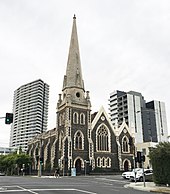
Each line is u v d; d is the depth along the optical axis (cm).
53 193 1964
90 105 7606
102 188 2541
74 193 1986
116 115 15100
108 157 7462
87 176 5981
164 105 15550
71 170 6494
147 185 3109
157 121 14925
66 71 8044
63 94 7812
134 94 14988
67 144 6856
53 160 7356
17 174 8525
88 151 7106
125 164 7756
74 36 8412
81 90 7719
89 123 7419
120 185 3203
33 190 2191
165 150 2977
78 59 8125
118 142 7750
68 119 7112
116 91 15575
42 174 7356
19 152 9856
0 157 10169
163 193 2302
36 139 9431
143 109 14788
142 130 14275
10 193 1931
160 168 3055
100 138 7544
